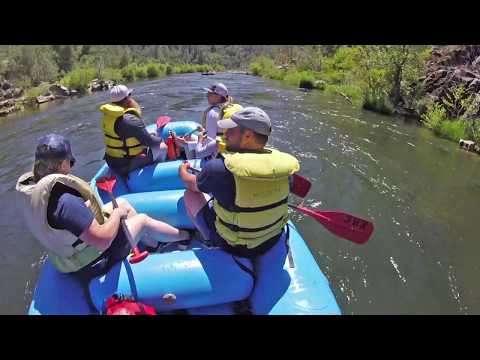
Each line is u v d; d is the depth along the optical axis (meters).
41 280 2.35
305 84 14.55
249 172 2.01
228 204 2.18
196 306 2.21
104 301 2.09
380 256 3.43
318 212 2.61
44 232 1.91
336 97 11.96
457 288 3.08
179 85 14.83
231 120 2.15
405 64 9.72
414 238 3.73
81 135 7.05
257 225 2.19
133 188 3.62
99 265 2.22
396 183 5.00
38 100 10.74
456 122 7.44
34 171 2.02
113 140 3.53
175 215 2.97
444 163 5.85
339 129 7.66
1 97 10.51
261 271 2.33
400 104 9.78
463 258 3.46
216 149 3.55
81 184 2.02
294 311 2.10
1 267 3.29
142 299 2.11
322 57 20.78
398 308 2.84
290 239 2.62
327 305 2.16
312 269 2.38
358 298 2.93
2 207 4.37
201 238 2.89
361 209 4.25
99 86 13.85
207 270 2.20
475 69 8.48
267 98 11.47
